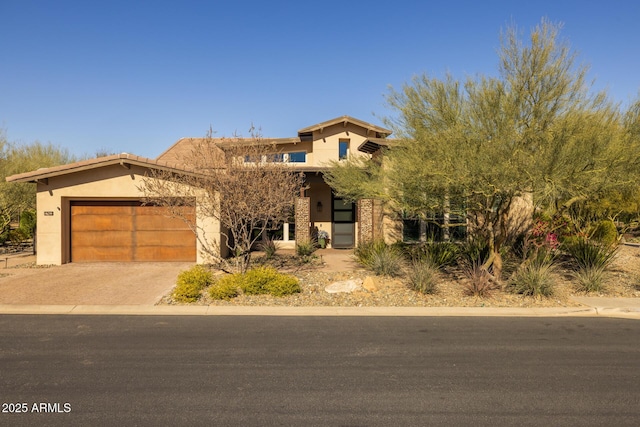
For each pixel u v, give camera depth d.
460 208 12.29
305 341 7.44
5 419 4.65
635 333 8.12
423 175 10.41
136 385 5.54
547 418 4.75
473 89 10.65
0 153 19.94
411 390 5.44
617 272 13.93
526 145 10.30
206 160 12.87
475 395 5.31
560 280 12.61
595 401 5.17
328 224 21.27
